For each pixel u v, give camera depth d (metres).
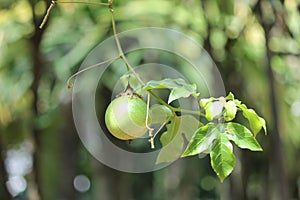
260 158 5.89
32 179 5.09
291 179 6.09
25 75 4.96
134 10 4.37
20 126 5.40
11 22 4.75
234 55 4.76
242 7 4.32
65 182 5.63
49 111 5.02
